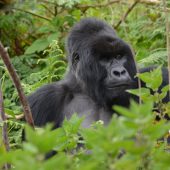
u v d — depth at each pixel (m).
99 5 16.45
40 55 15.85
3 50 6.63
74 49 11.21
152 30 15.62
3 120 7.61
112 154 4.59
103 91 10.84
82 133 6.33
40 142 4.12
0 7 16.70
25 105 7.04
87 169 4.15
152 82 6.71
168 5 14.59
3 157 4.23
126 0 16.12
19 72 14.96
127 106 10.80
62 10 16.91
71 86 11.78
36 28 17.08
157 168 4.58
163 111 7.29
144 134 4.65
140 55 14.61
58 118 11.74
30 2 16.77
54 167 4.16
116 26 16.23
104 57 10.70
